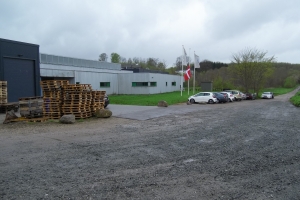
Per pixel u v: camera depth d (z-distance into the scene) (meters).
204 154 6.42
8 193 4.05
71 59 37.03
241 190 4.22
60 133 9.26
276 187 4.35
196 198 3.92
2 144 7.42
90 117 13.77
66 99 13.03
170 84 50.78
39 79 21.91
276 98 46.97
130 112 16.36
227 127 10.70
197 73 75.38
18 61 19.97
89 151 6.67
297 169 5.30
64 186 4.35
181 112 16.91
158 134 9.11
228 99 32.94
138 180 4.64
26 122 11.83
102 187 4.32
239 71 45.28
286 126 11.05
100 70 42.81
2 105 16.14
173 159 5.98
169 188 4.29
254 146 7.31
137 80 41.53
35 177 4.76
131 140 8.07
